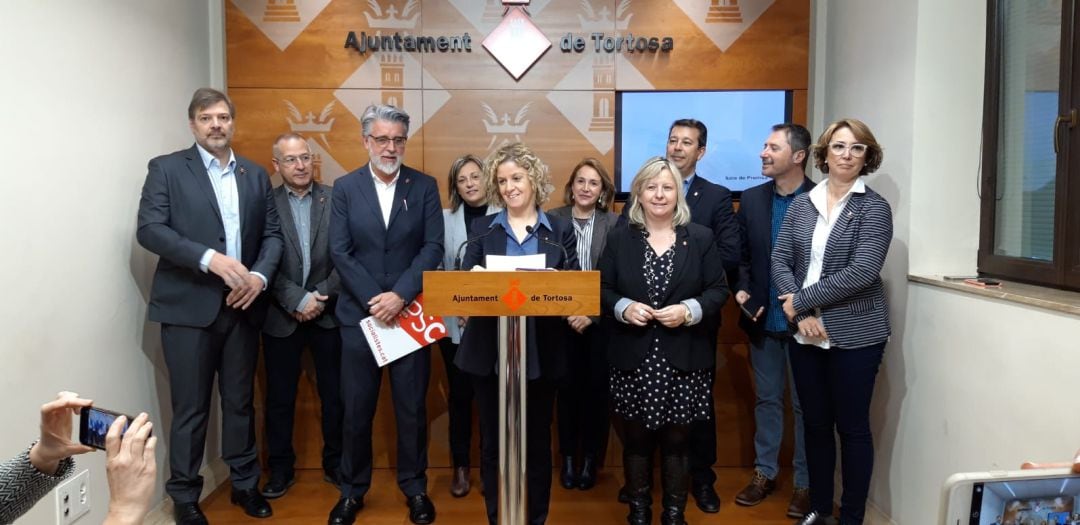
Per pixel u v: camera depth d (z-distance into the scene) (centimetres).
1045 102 235
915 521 268
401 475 304
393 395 298
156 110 307
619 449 373
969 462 235
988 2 263
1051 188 232
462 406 337
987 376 225
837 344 258
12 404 219
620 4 360
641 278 260
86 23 257
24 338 224
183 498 285
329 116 361
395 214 290
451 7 359
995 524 112
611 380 271
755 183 366
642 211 269
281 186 335
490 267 209
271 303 330
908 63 272
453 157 365
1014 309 211
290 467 346
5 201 216
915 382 269
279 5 357
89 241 259
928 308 260
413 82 361
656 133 366
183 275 280
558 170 365
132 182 288
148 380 299
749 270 320
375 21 359
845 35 331
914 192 271
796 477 312
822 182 273
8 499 126
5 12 216
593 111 363
